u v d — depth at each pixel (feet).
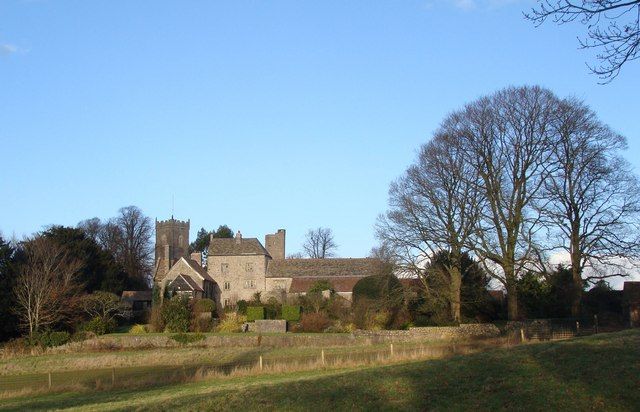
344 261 279.08
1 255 190.19
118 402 81.97
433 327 168.04
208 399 71.36
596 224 156.25
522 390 60.49
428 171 169.99
